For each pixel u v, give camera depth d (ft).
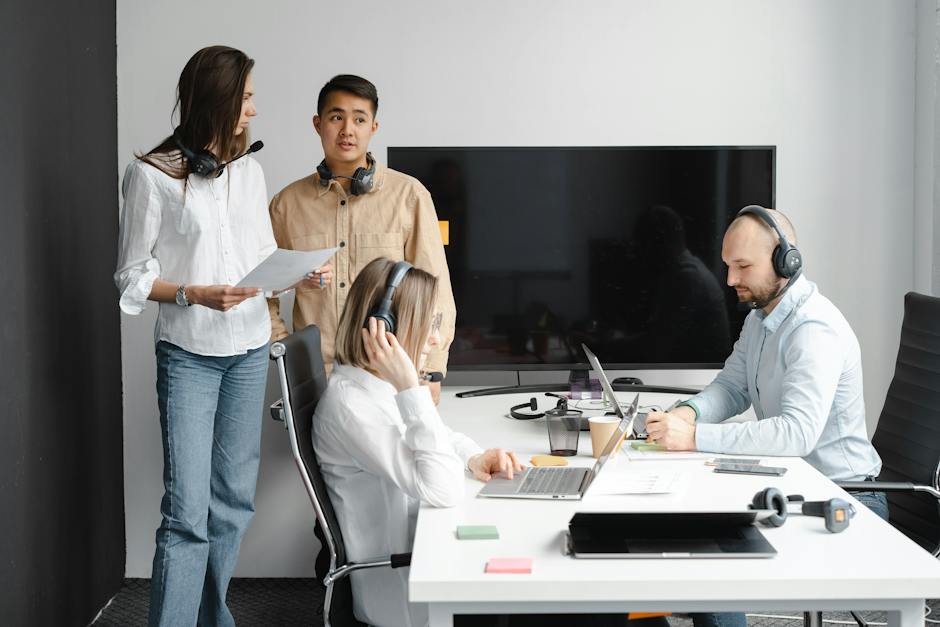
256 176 9.03
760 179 11.18
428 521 5.48
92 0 10.51
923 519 7.80
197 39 11.46
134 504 11.74
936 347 7.88
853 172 11.81
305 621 10.52
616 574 4.51
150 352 11.64
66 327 9.62
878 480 8.21
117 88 11.41
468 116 11.64
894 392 8.40
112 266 11.21
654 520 4.92
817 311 7.68
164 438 8.51
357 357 6.27
